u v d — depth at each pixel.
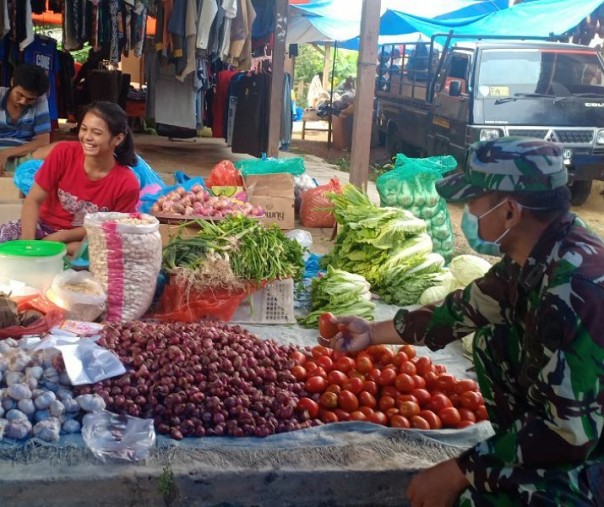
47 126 6.36
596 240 2.00
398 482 2.90
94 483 2.69
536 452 2.00
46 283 4.11
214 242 4.45
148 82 11.90
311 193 7.64
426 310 2.71
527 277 2.06
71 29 9.12
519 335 2.32
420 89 13.09
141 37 9.52
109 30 9.21
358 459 2.94
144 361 3.21
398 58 15.30
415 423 3.23
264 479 2.81
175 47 9.90
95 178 4.54
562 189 2.02
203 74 12.04
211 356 3.25
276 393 3.24
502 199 2.02
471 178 2.05
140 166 6.48
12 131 6.26
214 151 14.35
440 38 15.50
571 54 10.70
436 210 6.30
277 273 4.46
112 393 3.07
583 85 10.62
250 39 10.73
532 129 9.94
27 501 2.66
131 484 2.72
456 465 2.21
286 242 4.70
